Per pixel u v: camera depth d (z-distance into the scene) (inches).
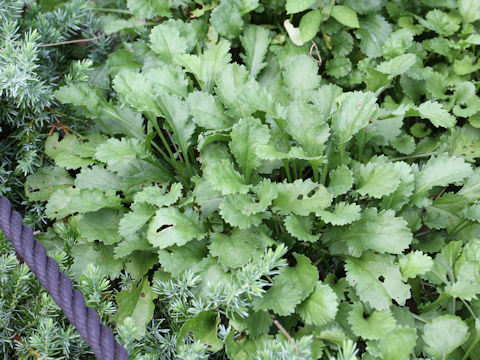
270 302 13.2
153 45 17.4
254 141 14.8
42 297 13.4
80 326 11.2
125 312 14.1
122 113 17.1
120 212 15.6
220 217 15.3
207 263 14.1
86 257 14.9
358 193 14.9
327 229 14.8
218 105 16.0
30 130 16.7
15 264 13.2
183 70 17.0
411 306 14.9
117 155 15.2
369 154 16.8
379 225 14.0
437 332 12.8
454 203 15.2
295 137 14.9
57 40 17.8
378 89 17.2
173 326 14.2
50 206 15.9
